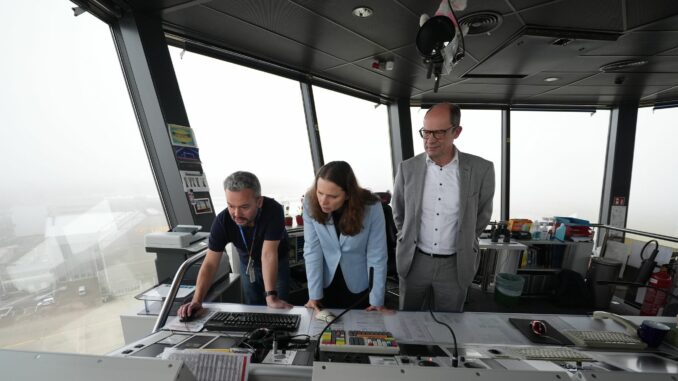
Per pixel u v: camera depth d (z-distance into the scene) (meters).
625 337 0.86
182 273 1.07
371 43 2.36
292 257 2.95
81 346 1.47
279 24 2.05
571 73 2.99
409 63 2.79
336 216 1.20
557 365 0.71
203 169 2.08
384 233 1.21
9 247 1.25
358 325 0.93
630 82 3.24
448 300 1.52
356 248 1.23
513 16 1.94
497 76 3.12
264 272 1.24
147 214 1.88
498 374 0.43
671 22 1.99
